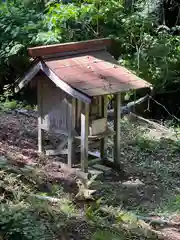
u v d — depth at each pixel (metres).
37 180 7.97
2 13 13.12
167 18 13.84
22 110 11.81
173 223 7.52
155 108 13.14
